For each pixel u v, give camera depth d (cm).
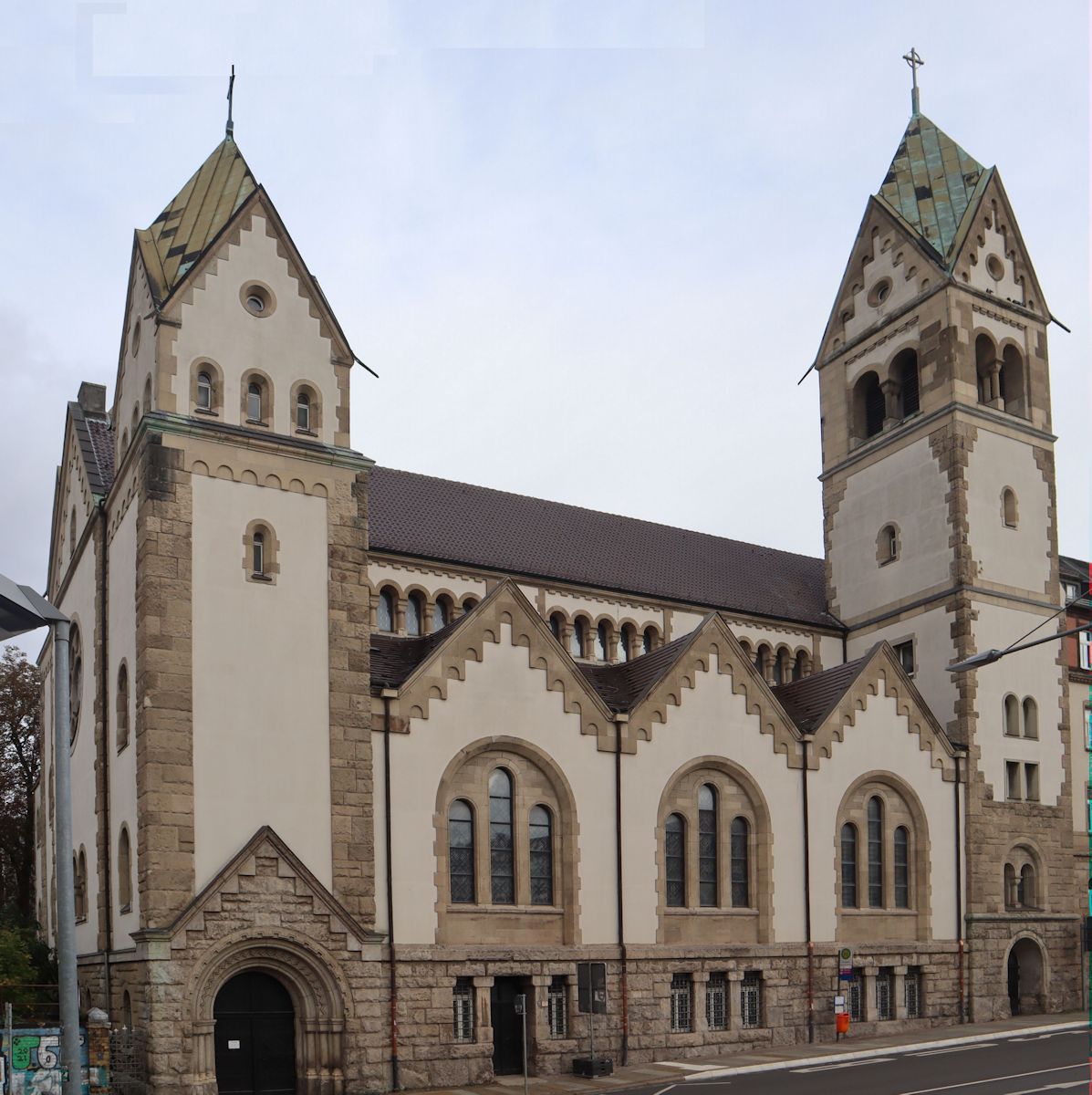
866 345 6212
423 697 4038
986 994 5216
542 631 4316
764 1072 3909
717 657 4712
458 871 4072
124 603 3922
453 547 5103
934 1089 3325
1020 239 6153
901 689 5222
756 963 4572
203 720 3628
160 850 3481
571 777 4294
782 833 4741
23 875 7000
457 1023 3925
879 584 5969
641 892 4372
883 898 5022
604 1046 4162
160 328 3800
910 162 6356
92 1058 3394
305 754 3775
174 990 3406
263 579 3812
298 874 3647
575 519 5888
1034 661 5759
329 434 4034
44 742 5897
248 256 4012
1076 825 5888
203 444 3784
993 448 5809
